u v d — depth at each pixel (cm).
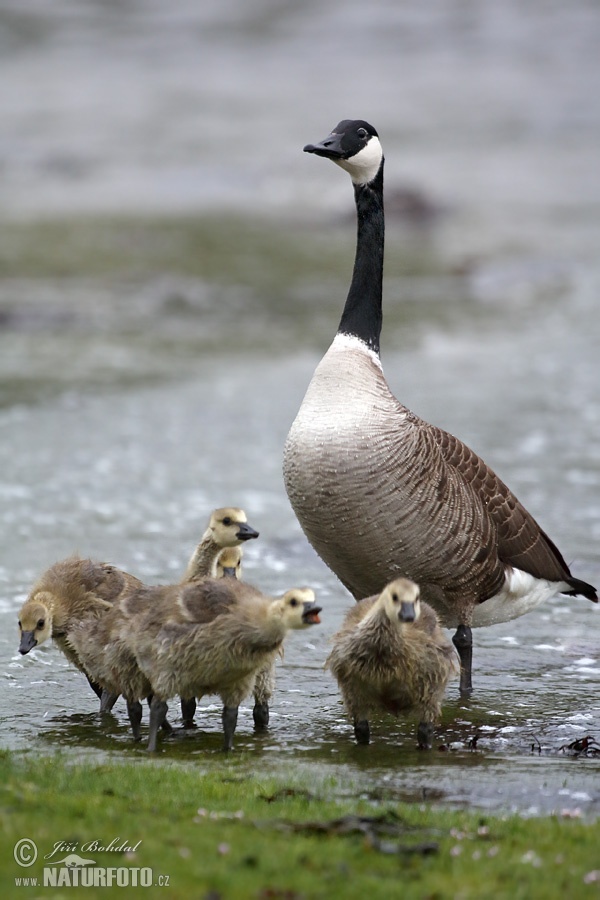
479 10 11400
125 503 1728
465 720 1032
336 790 833
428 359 2805
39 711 1047
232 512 1095
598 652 1223
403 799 822
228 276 3831
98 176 6144
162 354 2806
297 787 820
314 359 2797
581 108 7900
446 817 760
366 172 1236
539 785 857
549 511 1714
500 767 903
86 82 8912
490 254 4234
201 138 7069
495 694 1103
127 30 10838
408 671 923
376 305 1205
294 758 926
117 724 1020
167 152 6694
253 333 3070
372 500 1093
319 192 5578
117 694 1053
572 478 1886
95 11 11581
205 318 3238
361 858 671
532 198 5538
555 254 4219
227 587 928
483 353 2862
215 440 2100
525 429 2194
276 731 1002
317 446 1105
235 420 2241
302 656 1209
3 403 2295
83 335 2978
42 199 5500
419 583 1126
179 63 9631
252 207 5331
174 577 1398
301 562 1497
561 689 1116
